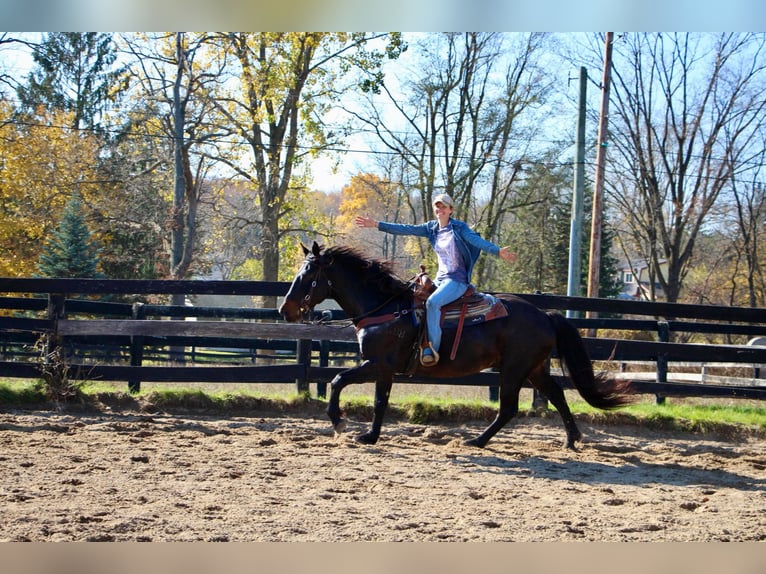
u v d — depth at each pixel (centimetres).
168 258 2895
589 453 834
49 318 973
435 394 1345
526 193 3266
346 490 595
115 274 2870
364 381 798
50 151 2780
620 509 580
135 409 966
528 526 511
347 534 473
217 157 2672
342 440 817
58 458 665
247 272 4334
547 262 3800
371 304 795
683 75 3228
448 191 3036
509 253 758
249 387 1290
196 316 1081
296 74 2583
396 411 999
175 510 513
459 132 3052
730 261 3962
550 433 951
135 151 2827
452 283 781
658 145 3309
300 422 934
